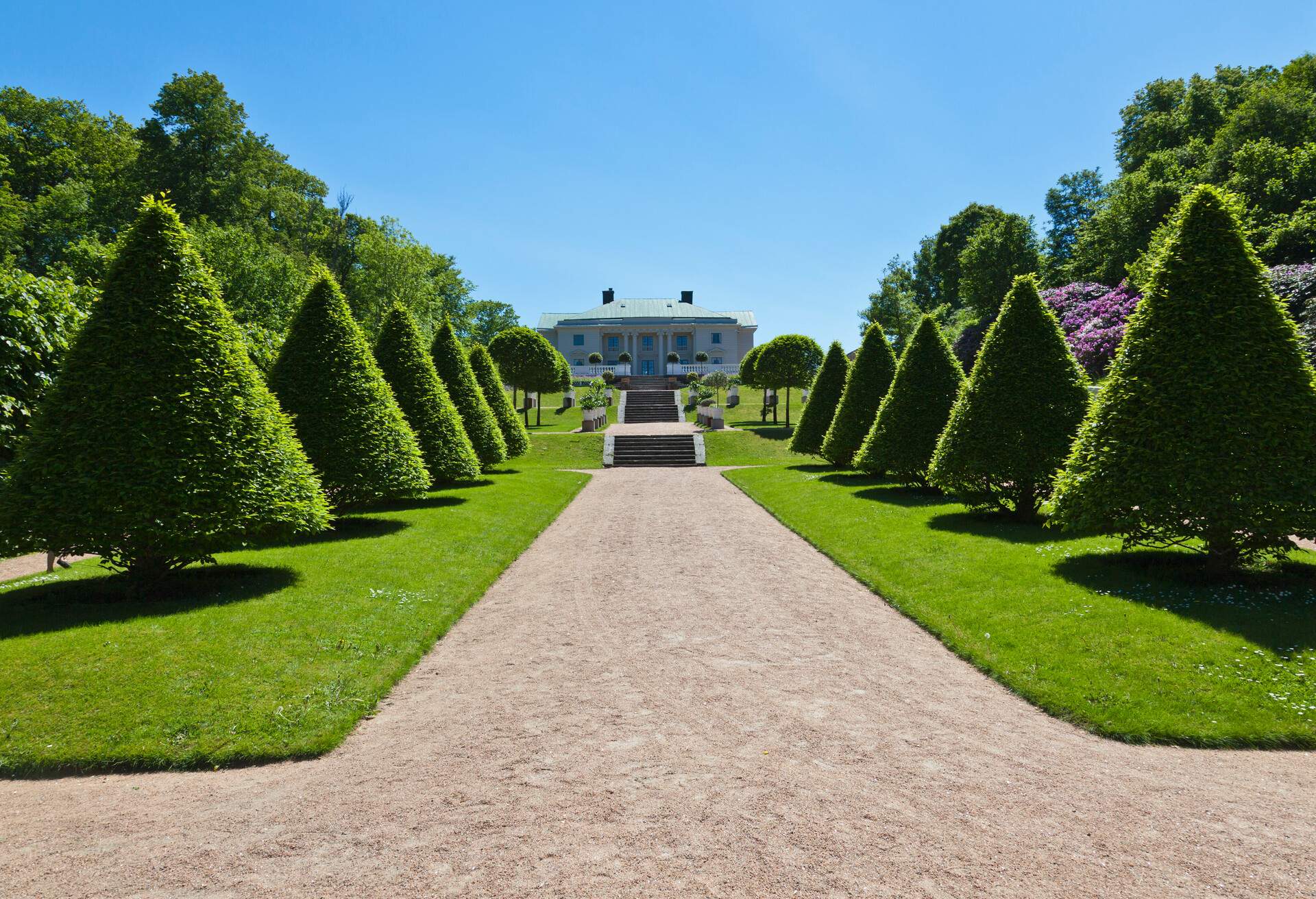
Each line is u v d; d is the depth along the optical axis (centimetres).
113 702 521
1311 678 522
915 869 320
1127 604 681
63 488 703
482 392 2152
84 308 1096
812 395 2256
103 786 438
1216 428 730
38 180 4191
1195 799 394
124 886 321
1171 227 842
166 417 742
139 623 651
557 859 331
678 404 4212
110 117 4712
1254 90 3384
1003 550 927
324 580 838
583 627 754
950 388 1502
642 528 1356
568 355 7019
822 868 320
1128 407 790
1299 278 1925
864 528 1166
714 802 385
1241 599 673
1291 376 729
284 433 871
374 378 1220
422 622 742
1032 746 468
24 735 484
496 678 608
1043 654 608
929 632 718
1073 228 4584
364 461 1141
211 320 811
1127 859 331
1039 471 1098
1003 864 324
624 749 459
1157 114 3816
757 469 2338
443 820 373
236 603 728
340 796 406
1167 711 504
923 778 416
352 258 4697
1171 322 786
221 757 467
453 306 6053
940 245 5591
